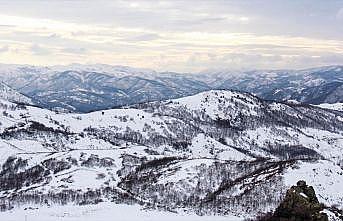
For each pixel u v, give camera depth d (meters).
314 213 132.75
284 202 137.00
